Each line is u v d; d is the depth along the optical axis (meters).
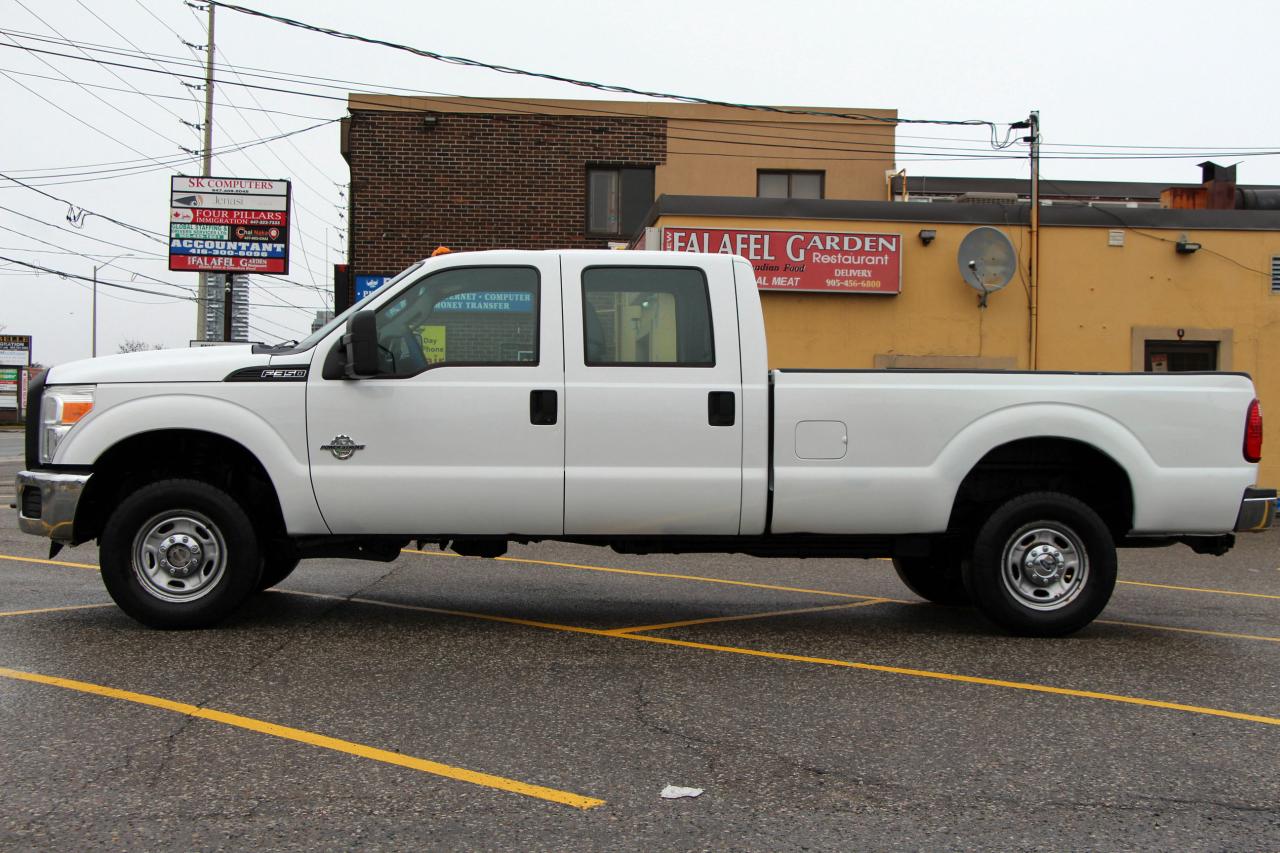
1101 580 6.59
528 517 6.34
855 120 20.89
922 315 15.25
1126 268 15.47
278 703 5.01
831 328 15.16
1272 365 15.50
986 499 6.86
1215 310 15.49
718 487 6.36
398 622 6.94
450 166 20.27
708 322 6.45
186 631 6.45
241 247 25.81
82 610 7.09
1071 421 6.53
